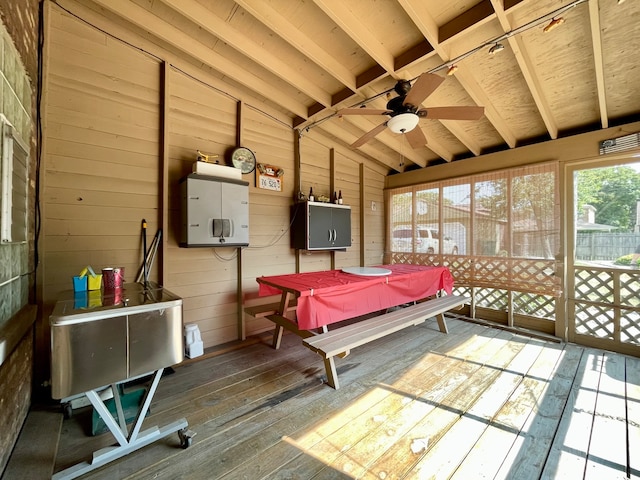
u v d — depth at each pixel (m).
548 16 2.01
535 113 3.39
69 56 2.30
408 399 2.20
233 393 2.29
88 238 2.41
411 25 2.41
